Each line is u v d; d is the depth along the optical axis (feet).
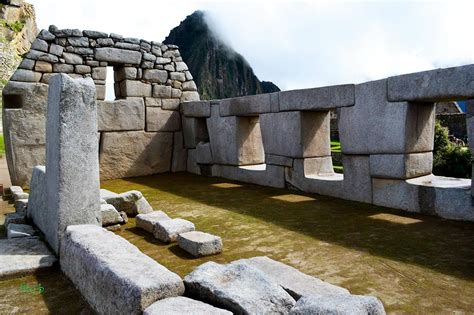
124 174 23.77
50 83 10.39
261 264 8.29
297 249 9.99
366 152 14.51
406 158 13.35
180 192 18.66
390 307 6.76
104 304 6.67
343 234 11.12
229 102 20.99
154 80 24.59
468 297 7.04
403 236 10.73
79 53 21.83
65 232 9.09
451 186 12.54
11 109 19.76
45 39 20.80
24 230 11.29
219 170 22.71
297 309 5.35
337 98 15.37
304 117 17.12
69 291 7.98
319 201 15.51
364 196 14.87
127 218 13.73
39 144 20.44
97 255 7.29
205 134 24.86
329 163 18.16
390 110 13.48
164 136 25.17
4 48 97.60
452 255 9.14
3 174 26.17
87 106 9.70
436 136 26.61
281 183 18.44
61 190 9.29
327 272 8.43
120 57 23.15
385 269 8.47
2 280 8.50
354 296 5.54
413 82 12.65
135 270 6.54
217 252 9.89
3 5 120.06
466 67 11.25
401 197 13.58
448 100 12.69
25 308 7.25
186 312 5.47
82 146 9.63
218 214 14.02
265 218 13.24
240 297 5.84
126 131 23.63
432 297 7.09
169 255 9.87
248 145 21.42
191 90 26.21
